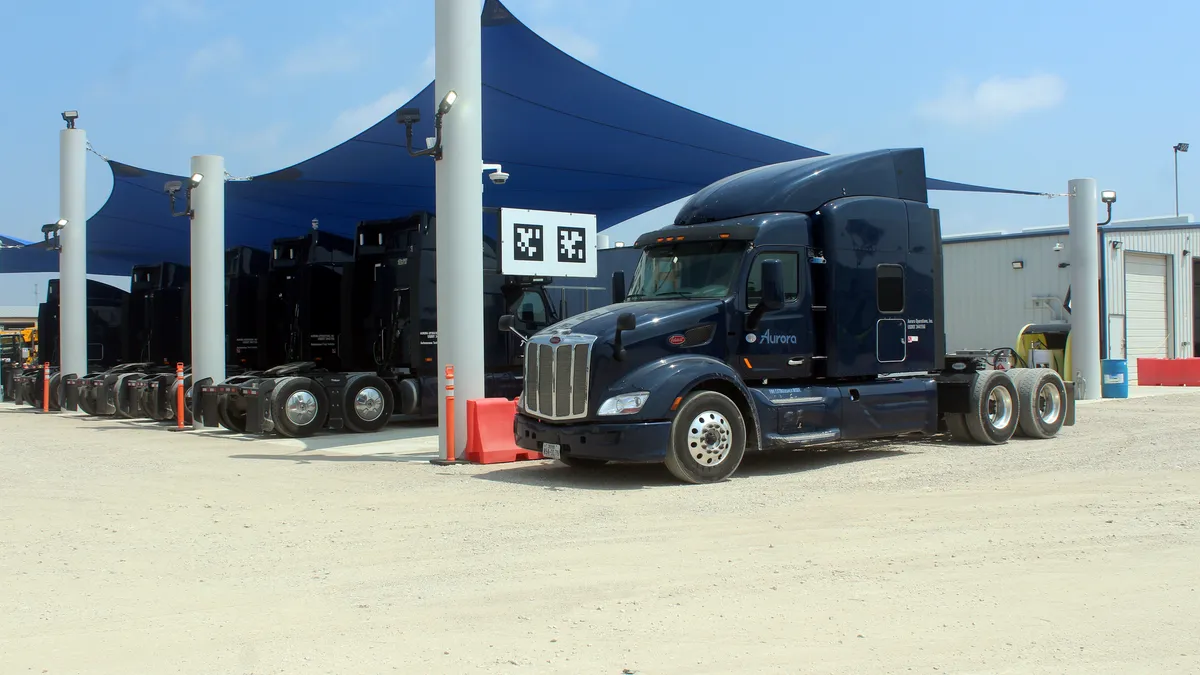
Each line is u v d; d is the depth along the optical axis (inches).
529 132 672.4
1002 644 187.2
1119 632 194.1
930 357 485.1
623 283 475.2
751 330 423.8
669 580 239.0
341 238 732.7
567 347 396.8
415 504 357.7
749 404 410.9
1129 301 1029.8
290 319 726.5
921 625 199.8
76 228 868.6
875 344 458.9
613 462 463.5
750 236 426.9
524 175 794.2
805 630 197.5
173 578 253.3
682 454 389.4
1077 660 177.9
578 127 659.4
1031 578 235.6
